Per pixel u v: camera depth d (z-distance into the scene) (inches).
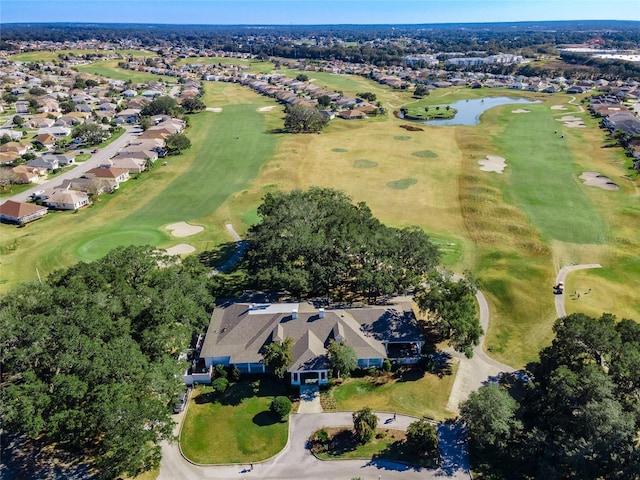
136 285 2699.3
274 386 2381.9
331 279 2864.2
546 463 1786.4
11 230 4237.2
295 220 3221.0
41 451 2014.0
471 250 3784.5
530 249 3745.1
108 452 1945.1
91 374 1898.4
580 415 1836.9
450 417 2169.0
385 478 1871.3
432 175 5477.4
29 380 1888.5
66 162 6250.0
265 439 2068.2
